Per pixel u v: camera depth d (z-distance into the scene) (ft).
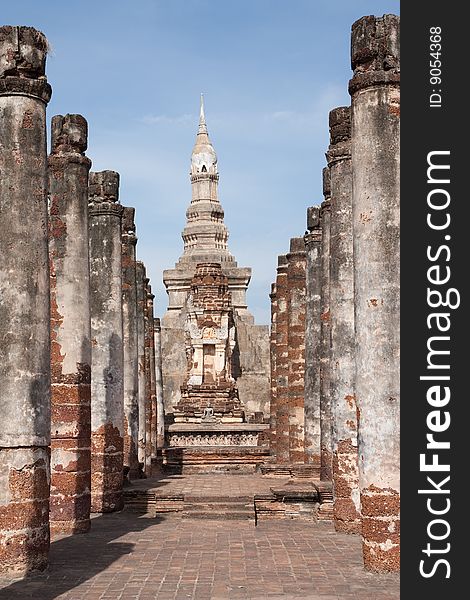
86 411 73.41
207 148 299.17
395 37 56.90
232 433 177.88
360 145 57.00
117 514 89.04
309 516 87.97
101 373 88.84
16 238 56.24
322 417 98.32
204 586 55.06
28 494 55.26
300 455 127.95
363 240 56.44
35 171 57.36
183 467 151.94
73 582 55.67
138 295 128.26
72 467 73.00
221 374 217.56
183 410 208.95
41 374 56.24
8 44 57.36
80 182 73.97
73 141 74.38
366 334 56.03
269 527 81.51
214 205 294.66
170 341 249.75
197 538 74.18
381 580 54.85
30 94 57.57
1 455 54.80
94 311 89.20
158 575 58.29
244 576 57.93
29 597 51.52
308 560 63.41
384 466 55.11
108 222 90.12
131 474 115.96
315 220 111.55
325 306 96.58
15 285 55.83
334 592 52.60
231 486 109.29
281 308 140.56
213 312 219.20
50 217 73.15
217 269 223.10
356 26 57.72
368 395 55.77
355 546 69.26
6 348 55.26
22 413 55.01
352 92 57.82
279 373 139.03
